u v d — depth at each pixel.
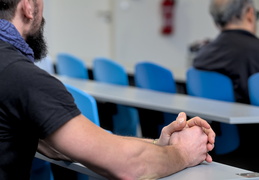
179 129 1.58
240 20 3.22
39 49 1.58
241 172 1.48
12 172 1.42
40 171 2.00
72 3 7.06
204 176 1.43
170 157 1.47
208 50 3.27
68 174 2.14
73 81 3.57
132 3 7.01
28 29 1.51
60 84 1.38
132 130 3.20
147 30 6.90
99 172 1.42
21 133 1.40
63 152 1.38
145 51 6.97
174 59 6.66
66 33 7.06
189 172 1.48
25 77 1.34
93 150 1.37
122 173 1.41
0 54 1.37
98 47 7.29
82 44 7.21
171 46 6.68
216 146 2.73
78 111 1.38
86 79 4.02
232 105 2.60
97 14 7.24
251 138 2.86
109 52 7.32
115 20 7.22
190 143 1.55
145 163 1.43
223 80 3.10
